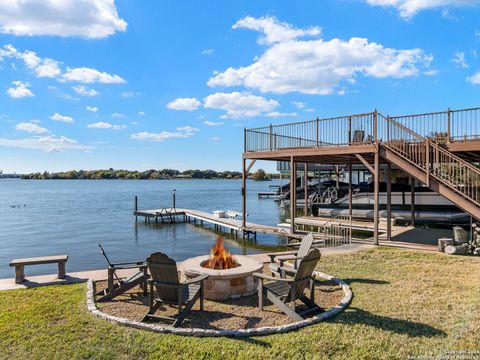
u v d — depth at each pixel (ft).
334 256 28.14
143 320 15.12
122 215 92.48
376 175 35.27
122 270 24.16
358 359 11.38
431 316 14.87
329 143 46.68
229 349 12.05
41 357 11.55
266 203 134.00
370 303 16.74
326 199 77.36
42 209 107.65
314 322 14.37
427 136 36.19
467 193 30.12
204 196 180.24
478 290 18.54
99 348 12.17
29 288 19.65
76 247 50.29
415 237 39.14
